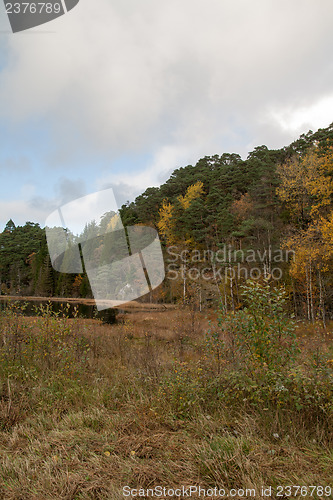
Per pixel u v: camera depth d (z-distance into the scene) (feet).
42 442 9.13
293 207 99.60
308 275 64.13
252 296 11.19
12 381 13.34
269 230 84.94
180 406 10.92
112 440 9.27
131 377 14.70
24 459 8.13
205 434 9.30
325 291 62.34
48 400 12.10
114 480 7.27
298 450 8.30
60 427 10.22
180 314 33.58
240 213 105.50
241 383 10.46
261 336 10.77
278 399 10.14
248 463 7.36
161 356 19.26
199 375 12.24
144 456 8.43
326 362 11.02
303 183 93.66
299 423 9.34
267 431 9.29
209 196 119.85
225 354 12.35
